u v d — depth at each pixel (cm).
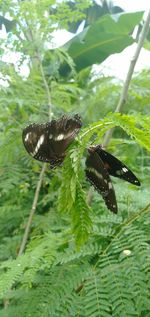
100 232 29
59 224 38
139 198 32
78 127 17
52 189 43
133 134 18
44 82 44
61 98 47
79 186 19
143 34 36
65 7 44
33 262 27
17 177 41
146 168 39
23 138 18
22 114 43
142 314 25
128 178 21
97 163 19
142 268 25
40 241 32
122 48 69
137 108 46
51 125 18
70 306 25
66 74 66
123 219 32
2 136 41
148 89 49
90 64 71
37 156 18
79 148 18
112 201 20
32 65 47
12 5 42
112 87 47
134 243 27
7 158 41
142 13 65
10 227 44
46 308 25
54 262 27
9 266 28
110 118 19
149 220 28
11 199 46
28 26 44
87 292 25
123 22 66
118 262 27
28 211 43
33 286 29
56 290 26
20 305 27
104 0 77
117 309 23
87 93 52
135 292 24
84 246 28
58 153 18
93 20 78
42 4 42
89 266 27
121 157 39
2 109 42
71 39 70
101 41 68
